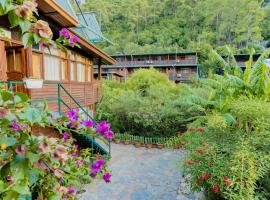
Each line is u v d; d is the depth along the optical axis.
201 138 3.89
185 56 27.03
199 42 30.78
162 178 5.44
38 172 0.98
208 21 35.81
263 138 3.31
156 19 40.97
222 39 33.22
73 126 1.60
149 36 38.00
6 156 0.89
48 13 4.41
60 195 1.30
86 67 7.71
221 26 33.00
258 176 2.94
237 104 4.11
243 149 3.00
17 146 0.90
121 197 4.45
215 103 6.02
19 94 0.91
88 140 5.56
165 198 4.42
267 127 3.46
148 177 5.50
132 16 38.88
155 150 8.12
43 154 0.97
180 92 10.16
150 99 9.56
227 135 3.85
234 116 4.41
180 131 9.09
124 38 37.47
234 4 32.03
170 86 11.95
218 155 3.21
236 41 31.67
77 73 6.99
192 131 4.74
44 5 4.05
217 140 3.69
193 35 36.16
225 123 4.02
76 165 1.90
